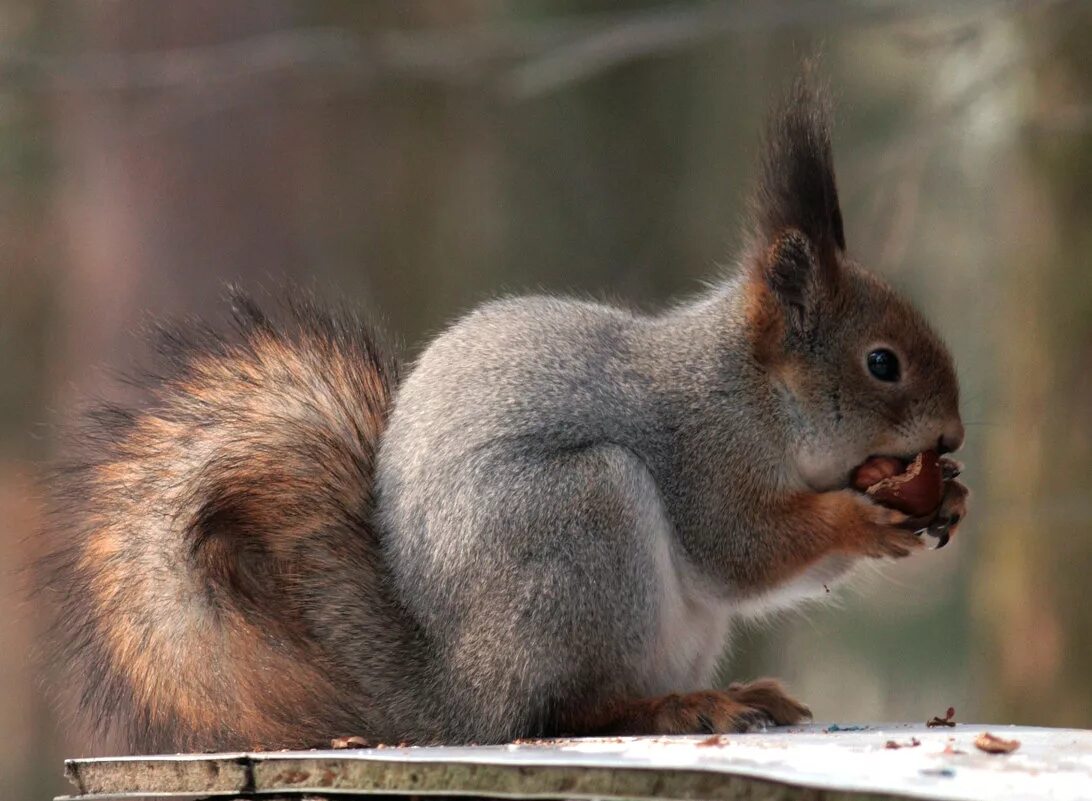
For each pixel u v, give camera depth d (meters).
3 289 25.95
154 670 9.90
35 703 23.94
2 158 21.02
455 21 20.12
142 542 10.09
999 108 17.36
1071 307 16.42
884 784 6.61
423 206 19.47
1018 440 16.73
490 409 10.05
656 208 19.89
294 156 18.66
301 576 10.05
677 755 7.51
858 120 21.36
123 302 18.33
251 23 18.77
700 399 10.97
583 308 11.24
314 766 7.88
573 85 19.91
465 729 9.61
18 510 24.80
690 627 10.91
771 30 18.78
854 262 11.81
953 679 23.86
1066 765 7.34
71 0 20.95
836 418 11.19
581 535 9.59
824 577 11.30
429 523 9.82
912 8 15.34
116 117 18.92
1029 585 16.48
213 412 10.66
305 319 11.54
